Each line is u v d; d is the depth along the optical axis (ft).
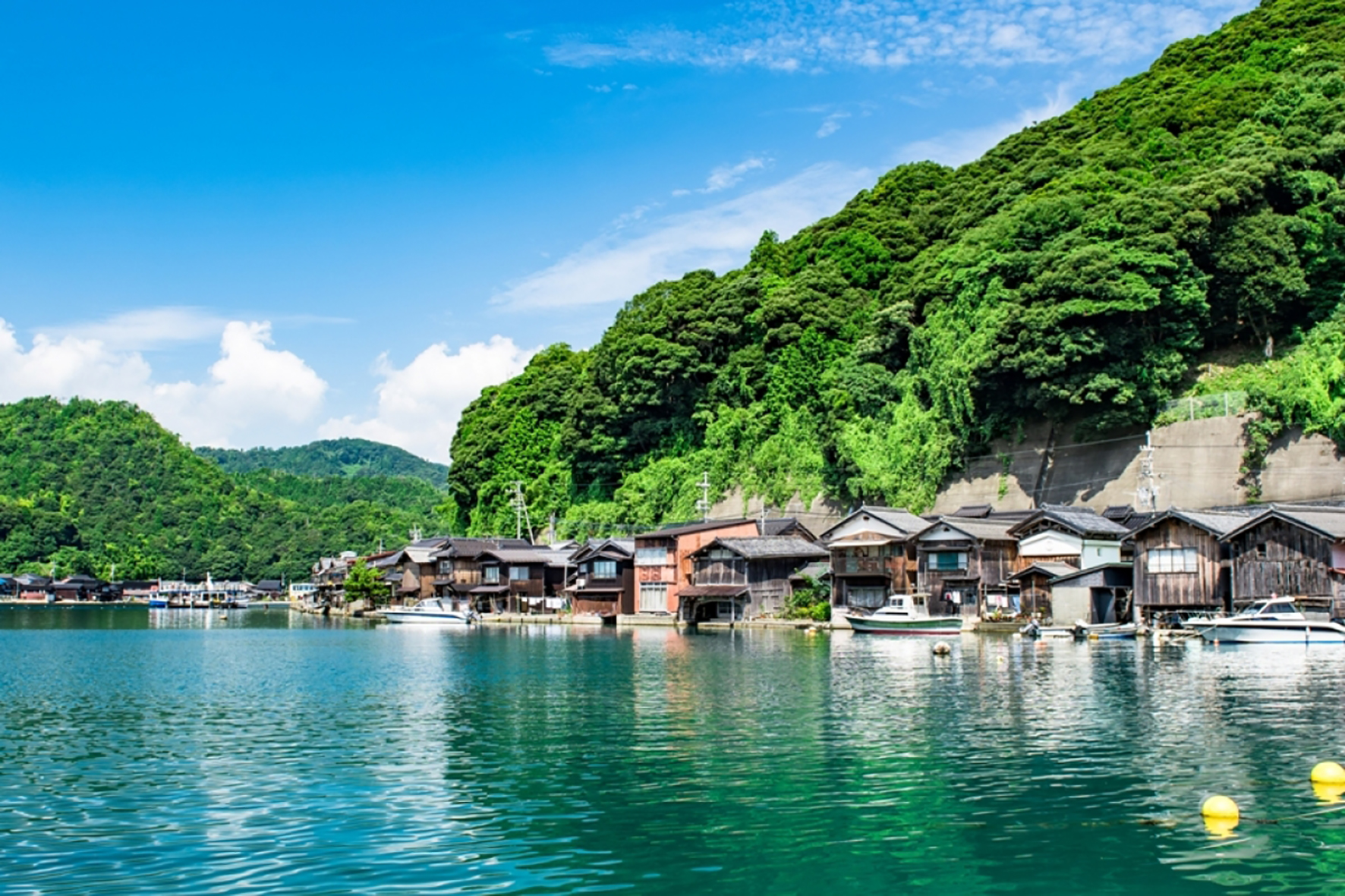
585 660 173.88
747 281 397.19
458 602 369.50
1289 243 276.82
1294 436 245.45
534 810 68.39
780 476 345.92
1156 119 351.05
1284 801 67.87
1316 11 376.48
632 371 392.47
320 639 259.19
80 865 57.62
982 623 230.27
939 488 306.96
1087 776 75.25
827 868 56.34
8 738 97.55
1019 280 297.74
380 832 63.67
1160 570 202.80
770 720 101.86
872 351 334.85
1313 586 180.75
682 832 62.90
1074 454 281.95
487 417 506.48
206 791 74.64
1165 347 273.13
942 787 72.84
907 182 443.32
